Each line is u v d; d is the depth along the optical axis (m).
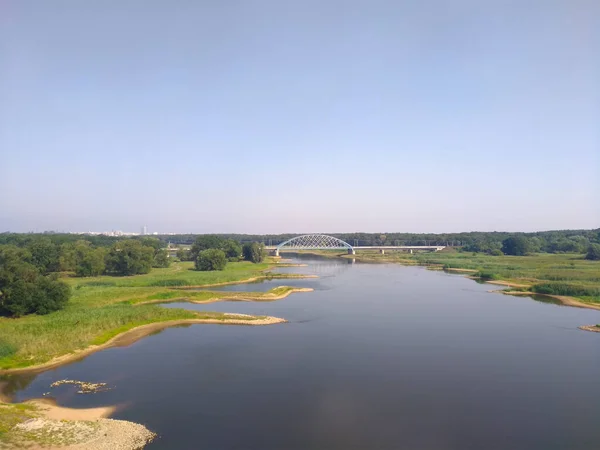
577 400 37.88
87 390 39.59
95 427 31.45
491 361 48.62
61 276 120.50
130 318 64.62
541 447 29.88
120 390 39.66
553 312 77.25
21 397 38.03
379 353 51.44
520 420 33.97
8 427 30.52
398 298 92.44
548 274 123.00
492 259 196.25
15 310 62.44
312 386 40.78
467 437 31.19
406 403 37.03
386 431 31.98
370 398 38.03
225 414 34.69
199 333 60.59
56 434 30.08
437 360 48.78
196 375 43.72
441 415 34.75
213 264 142.38
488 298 92.69
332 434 31.42
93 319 61.50
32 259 120.38
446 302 87.31
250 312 75.88
